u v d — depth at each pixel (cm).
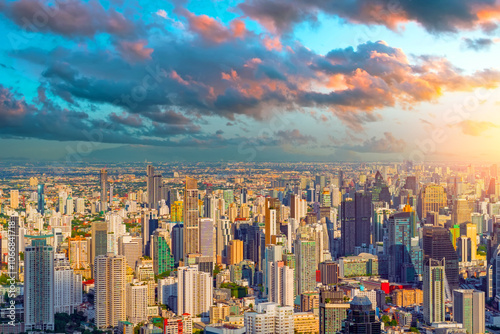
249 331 19425
